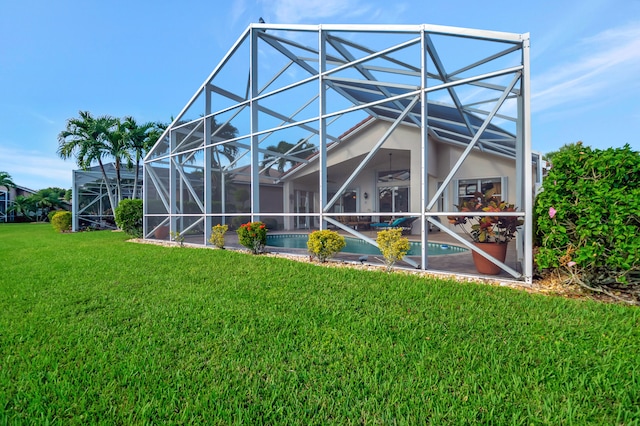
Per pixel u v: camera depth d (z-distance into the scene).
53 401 2.26
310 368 2.61
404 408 2.11
